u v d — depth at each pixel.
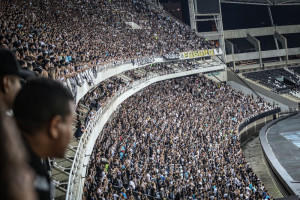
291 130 48.69
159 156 29.30
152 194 21.91
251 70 79.56
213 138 39.72
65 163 13.88
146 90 53.03
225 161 34.62
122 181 21.59
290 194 28.52
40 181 1.09
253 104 62.34
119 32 53.69
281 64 82.12
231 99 60.59
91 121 19.72
